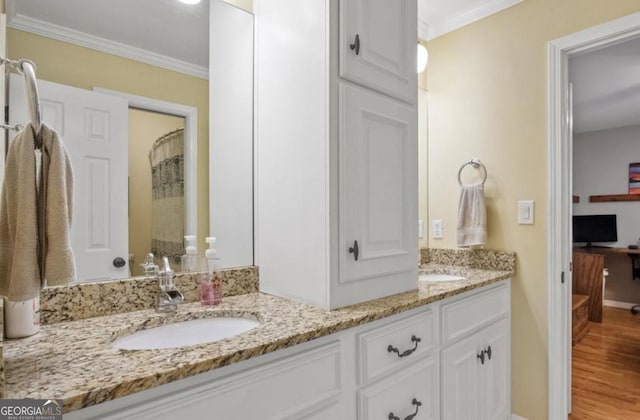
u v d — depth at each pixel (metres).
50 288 0.99
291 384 0.89
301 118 1.21
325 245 1.13
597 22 1.66
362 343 1.07
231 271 1.33
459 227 2.06
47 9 1.05
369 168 1.24
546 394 1.82
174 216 1.27
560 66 1.78
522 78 1.90
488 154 2.03
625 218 4.65
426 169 2.32
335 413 1.00
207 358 0.74
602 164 4.82
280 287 1.30
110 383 0.63
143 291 1.14
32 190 0.70
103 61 1.15
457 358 1.48
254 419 0.82
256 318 1.09
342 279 1.15
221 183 1.37
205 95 1.35
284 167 1.28
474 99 2.09
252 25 1.43
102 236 1.12
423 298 1.28
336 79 1.14
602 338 3.40
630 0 1.58
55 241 0.71
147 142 1.23
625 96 3.49
